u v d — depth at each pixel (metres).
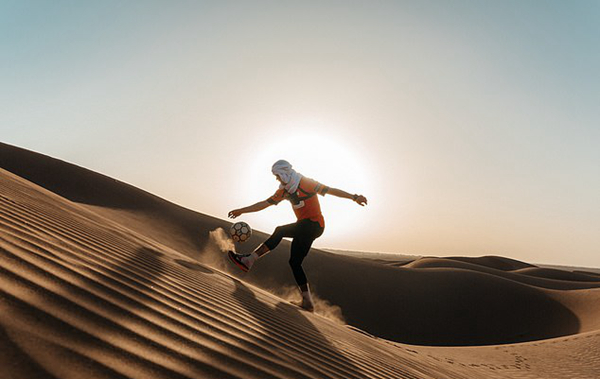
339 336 4.41
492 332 35.97
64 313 1.69
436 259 63.09
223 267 27.98
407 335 33.88
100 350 1.53
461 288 39.56
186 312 2.49
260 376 1.95
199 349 1.95
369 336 6.63
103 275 2.47
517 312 38.03
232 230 5.74
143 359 1.60
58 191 32.34
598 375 13.34
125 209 32.09
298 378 2.17
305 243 5.32
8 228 2.66
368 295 35.81
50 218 3.97
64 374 1.29
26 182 7.76
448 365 8.03
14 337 1.36
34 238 2.69
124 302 2.14
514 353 16.47
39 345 1.38
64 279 2.07
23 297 1.66
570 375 13.15
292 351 2.72
